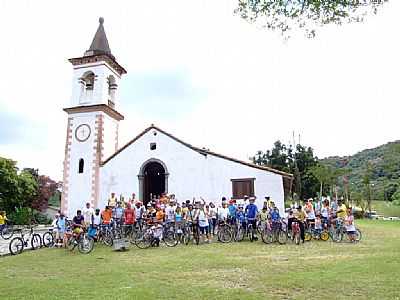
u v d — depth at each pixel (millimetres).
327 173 46469
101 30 31609
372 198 66812
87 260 13898
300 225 17406
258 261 12430
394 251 14109
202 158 25328
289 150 46719
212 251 15070
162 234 17719
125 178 26781
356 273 9891
